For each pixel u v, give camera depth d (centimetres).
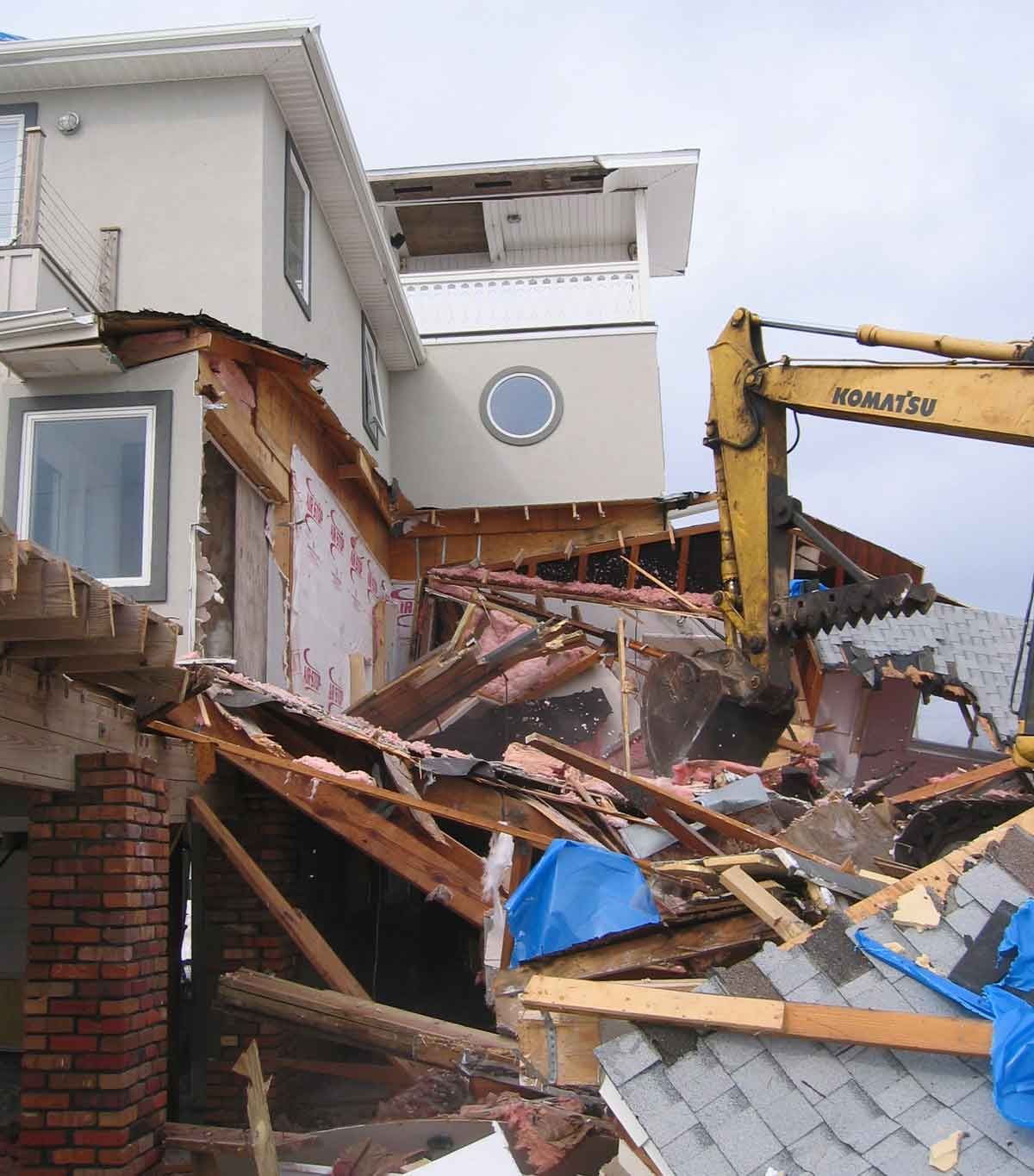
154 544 894
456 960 1164
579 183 1938
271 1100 831
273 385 1080
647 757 1127
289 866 915
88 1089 626
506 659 1177
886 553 1559
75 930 640
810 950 469
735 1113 427
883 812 880
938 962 460
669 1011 451
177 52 1168
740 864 566
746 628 1030
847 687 1470
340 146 1298
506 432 1800
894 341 921
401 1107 665
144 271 1155
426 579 1522
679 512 1672
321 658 1213
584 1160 532
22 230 971
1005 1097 406
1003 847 500
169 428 912
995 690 1378
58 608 475
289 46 1164
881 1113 419
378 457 1677
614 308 1852
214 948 895
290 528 1116
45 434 920
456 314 1855
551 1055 521
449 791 799
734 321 1064
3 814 820
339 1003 745
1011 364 859
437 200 1956
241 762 768
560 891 587
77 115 1198
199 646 890
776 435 1040
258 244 1156
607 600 1486
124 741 701
